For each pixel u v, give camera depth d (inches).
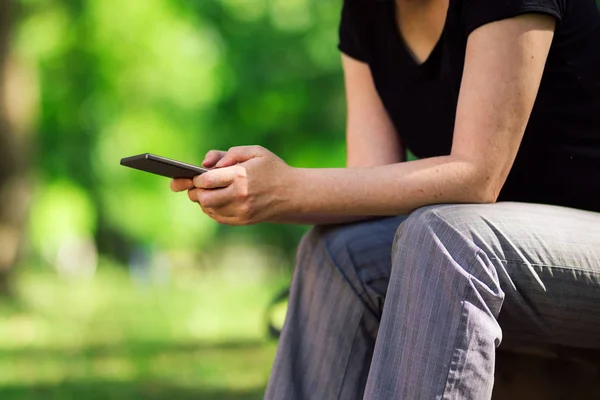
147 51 1149.7
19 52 682.8
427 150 125.9
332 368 114.3
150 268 1598.2
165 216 1355.8
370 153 131.7
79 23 1098.1
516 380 120.3
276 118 1188.5
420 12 116.9
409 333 97.2
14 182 673.0
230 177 104.8
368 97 132.6
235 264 2064.5
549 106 111.9
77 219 1294.3
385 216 123.0
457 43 110.8
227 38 1187.3
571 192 114.7
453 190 105.7
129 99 1186.0
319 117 1186.0
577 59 110.5
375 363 99.0
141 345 415.8
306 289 118.6
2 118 675.4
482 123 105.2
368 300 114.5
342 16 132.2
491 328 95.4
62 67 1133.1
